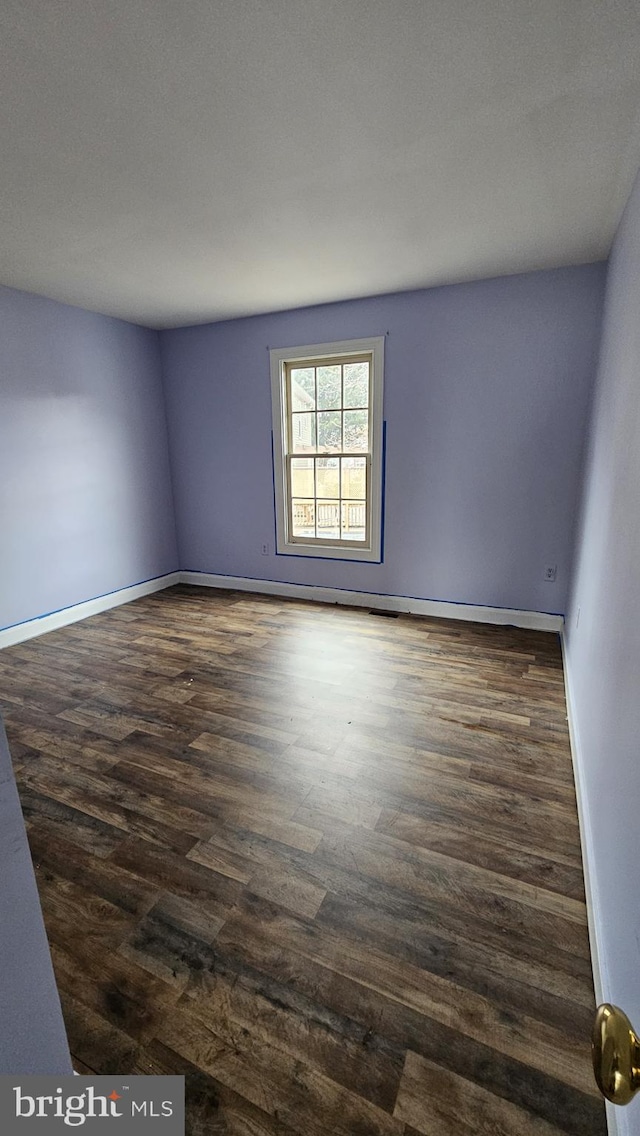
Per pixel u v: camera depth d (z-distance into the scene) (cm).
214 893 147
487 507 350
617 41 122
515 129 157
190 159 173
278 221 222
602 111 148
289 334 385
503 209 213
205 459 454
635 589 123
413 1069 104
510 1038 109
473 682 275
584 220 224
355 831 170
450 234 240
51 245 247
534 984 121
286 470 420
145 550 454
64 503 371
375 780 195
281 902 144
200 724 237
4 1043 71
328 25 117
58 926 138
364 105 145
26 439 339
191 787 193
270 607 416
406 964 126
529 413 323
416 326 340
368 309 352
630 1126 79
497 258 275
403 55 126
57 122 151
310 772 201
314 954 129
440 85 137
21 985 74
